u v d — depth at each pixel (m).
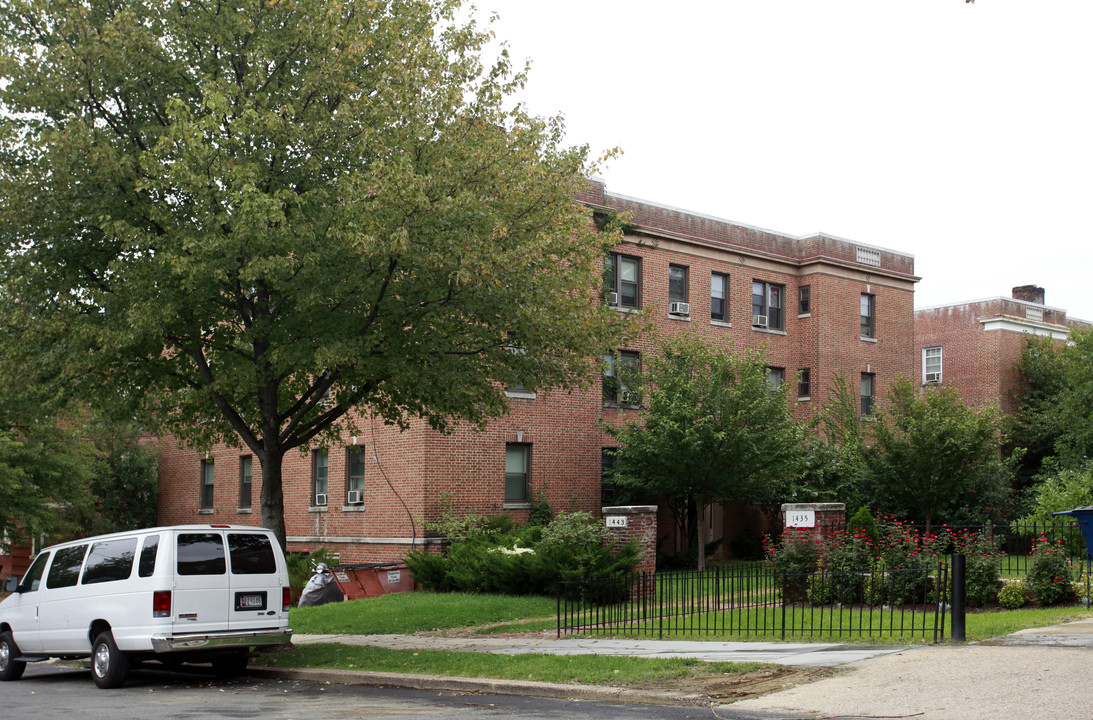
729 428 26.95
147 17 16.22
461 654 14.43
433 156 15.90
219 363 17.67
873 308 38.72
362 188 14.62
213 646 13.73
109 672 13.90
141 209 15.64
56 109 15.55
